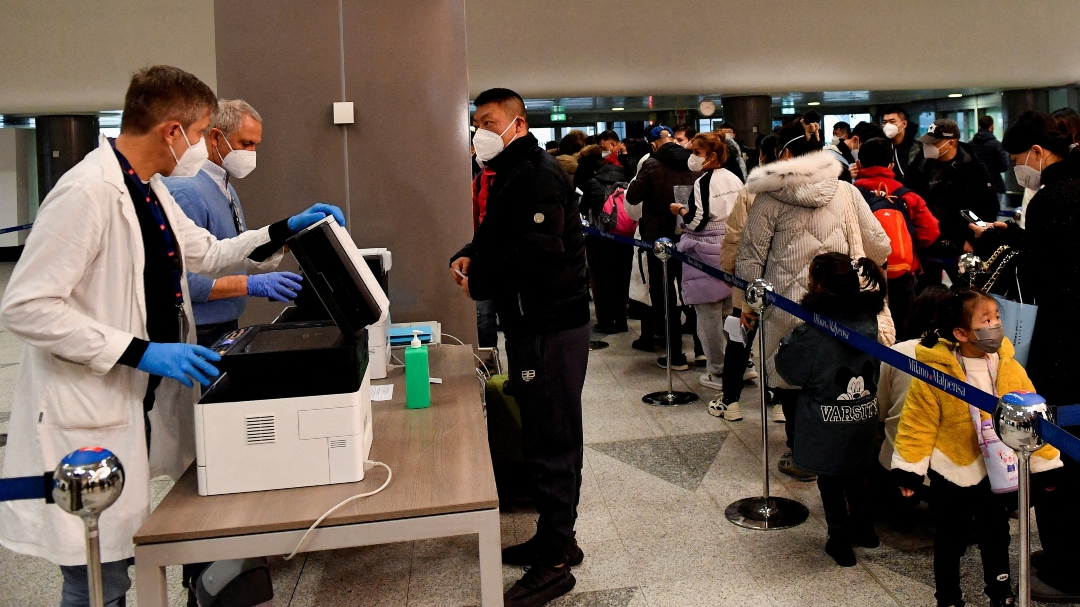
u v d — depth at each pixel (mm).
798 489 3387
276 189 3686
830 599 2521
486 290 2471
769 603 2508
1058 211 2516
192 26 9992
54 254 1678
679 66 10805
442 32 3711
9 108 12258
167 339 1926
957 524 2291
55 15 9773
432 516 1701
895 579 2629
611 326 6750
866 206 3262
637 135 8039
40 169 13812
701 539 2955
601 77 10750
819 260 2684
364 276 1886
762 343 3020
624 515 3186
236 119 2666
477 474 1861
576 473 2625
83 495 1406
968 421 2242
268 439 1790
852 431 2625
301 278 2502
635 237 5707
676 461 3746
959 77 11477
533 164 2410
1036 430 1669
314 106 3670
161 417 1961
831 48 10859
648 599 2555
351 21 3656
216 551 1641
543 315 2453
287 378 1789
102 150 1782
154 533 1613
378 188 3734
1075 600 2453
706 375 4992
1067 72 11719
